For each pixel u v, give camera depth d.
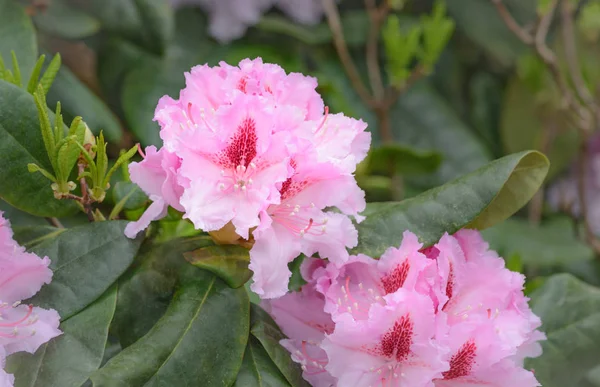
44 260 0.71
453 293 0.75
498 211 0.78
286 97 0.74
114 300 0.73
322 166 0.72
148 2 1.10
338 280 0.74
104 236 0.73
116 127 1.08
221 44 1.23
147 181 0.72
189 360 0.70
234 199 0.71
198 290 0.73
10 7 0.97
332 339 0.71
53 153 0.73
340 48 1.21
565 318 0.85
